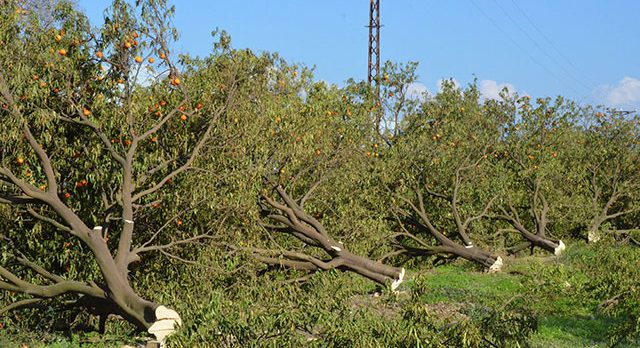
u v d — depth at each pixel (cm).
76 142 1506
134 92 1534
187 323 1080
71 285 1403
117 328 1578
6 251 1514
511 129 3153
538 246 3134
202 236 1595
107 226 1495
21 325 1521
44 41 1415
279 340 989
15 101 1342
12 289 1393
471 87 3014
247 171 1641
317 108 2047
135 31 1459
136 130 1512
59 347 1398
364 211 2336
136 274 1599
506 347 1046
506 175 3025
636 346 1429
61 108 1458
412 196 2745
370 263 2138
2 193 1463
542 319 1677
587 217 3350
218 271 1590
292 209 2122
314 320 1016
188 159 1614
